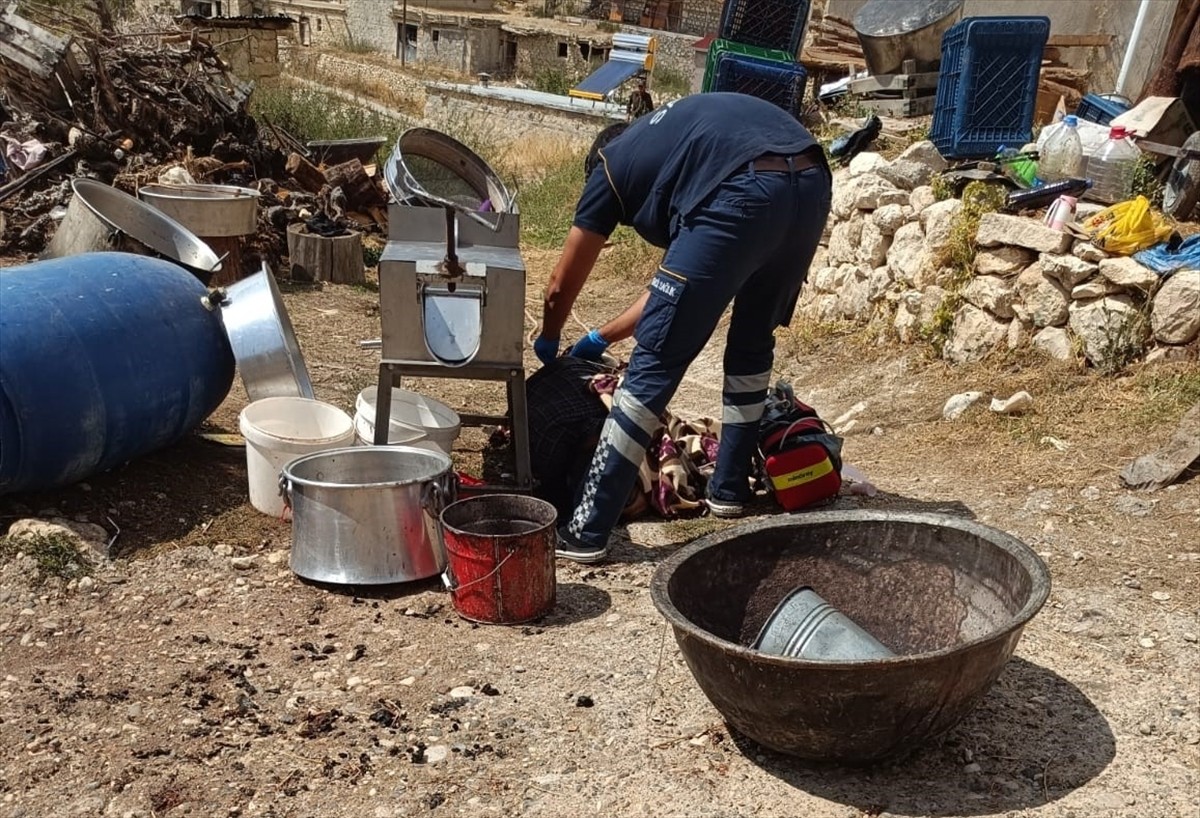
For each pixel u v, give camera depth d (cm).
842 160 760
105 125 907
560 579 395
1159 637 340
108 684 325
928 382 575
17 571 377
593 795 275
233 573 393
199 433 505
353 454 405
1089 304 523
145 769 285
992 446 493
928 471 486
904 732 263
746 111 386
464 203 451
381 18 3775
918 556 320
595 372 474
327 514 374
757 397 439
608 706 312
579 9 4062
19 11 1257
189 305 455
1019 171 613
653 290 384
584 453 456
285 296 809
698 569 306
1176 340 496
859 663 245
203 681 326
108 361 408
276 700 317
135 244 570
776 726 266
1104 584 372
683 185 382
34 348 389
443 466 390
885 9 927
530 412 459
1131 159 593
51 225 779
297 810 271
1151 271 502
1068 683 319
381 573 379
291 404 454
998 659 263
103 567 391
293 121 1433
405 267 399
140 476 449
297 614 366
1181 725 297
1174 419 464
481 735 300
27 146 853
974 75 639
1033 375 534
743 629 321
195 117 966
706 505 460
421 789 279
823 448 445
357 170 1038
